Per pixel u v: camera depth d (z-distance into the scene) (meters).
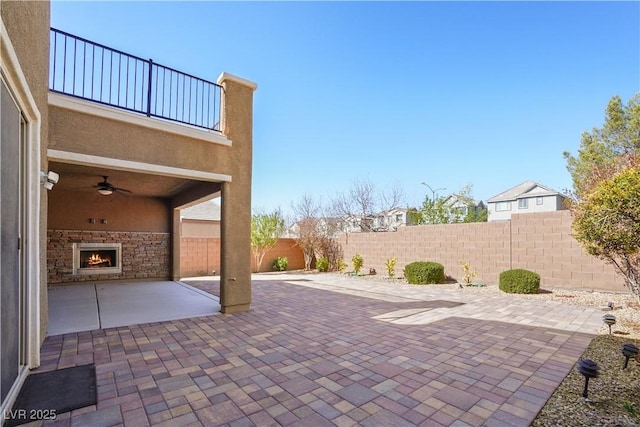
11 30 2.65
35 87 3.60
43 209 4.35
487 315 6.30
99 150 4.84
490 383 3.26
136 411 2.67
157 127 5.38
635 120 13.12
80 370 3.50
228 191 6.33
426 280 10.74
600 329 5.26
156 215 11.28
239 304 6.48
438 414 2.67
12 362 2.83
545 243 9.11
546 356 4.04
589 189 6.07
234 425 2.48
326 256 16.59
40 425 2.44
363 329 5.27
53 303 7.11
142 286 9.81
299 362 3.81
